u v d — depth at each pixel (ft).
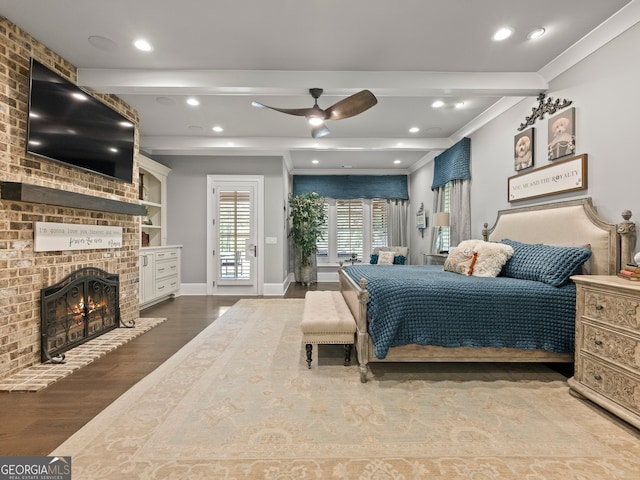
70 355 9.14
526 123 11.34
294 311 14.84
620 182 7.94
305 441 5.36
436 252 19.22
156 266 16.10
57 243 9.11
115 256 11.89
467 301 7.52
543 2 7.35
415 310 7.48
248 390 7.14
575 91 9.27
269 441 5.36
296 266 23.81
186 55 9.59
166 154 19.30
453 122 14.92
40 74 8.41
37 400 6.77
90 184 10.53
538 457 4.98
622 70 7.86
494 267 9.70
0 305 7.61
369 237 25.53
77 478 4.54
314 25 8.21
